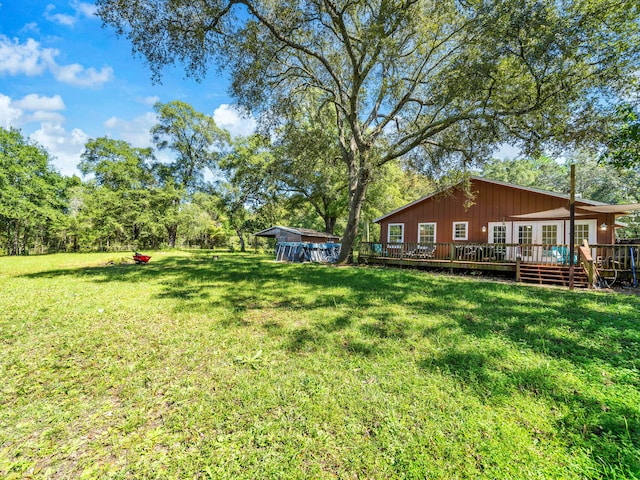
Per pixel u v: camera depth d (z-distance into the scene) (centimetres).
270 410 232
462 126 1053
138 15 782
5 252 2806
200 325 445
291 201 2533
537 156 979
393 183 2236
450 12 905
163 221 2791
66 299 614
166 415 229
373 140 1362
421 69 1194
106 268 1225
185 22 839
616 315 480
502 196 1301
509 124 946
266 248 3716
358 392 255
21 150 2280
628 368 298
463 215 1405
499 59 820
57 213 2462
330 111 1588
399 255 1399
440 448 188
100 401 251
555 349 345
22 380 285
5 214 2123
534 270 951
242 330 421
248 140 2672
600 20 754
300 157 1450
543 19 684
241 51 923
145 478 171
